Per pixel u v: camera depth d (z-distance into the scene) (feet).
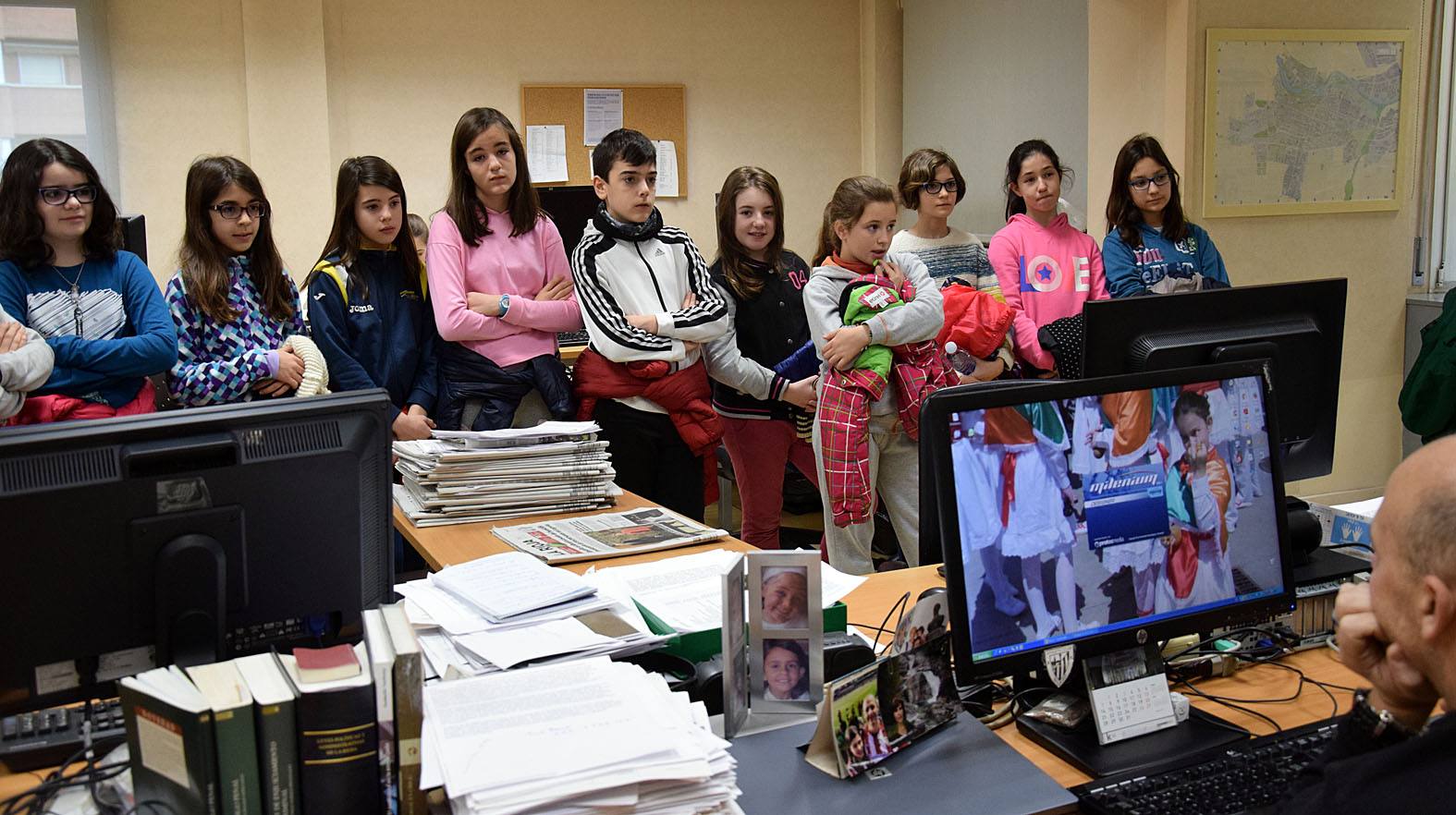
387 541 5.39
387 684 3.86
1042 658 4.68
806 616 5.03
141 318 8.99
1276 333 6.58
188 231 9.45
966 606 4.54
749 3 20.10
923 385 9.76
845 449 9.48
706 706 5.18
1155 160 11.51
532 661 5.09
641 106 19.56
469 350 10.32
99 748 4.72
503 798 3.72
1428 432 12.37
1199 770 4.54
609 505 8.86
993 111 18.37
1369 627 3.81
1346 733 3.91
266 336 9.68
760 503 11.46
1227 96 14.69
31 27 16.20
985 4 18.29
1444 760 3.30
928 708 4.83
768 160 20.59
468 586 6.04
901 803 4.32
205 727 3.67
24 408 8.33
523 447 8.46
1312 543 6.32
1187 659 5.63
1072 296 11.93
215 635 4.79
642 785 3.90
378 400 5.21
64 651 4.56
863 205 9.69
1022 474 4.67
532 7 18.88
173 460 4.66
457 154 10.29
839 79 20.86
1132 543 4.90
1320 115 15.24
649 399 10.56
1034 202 12.06
